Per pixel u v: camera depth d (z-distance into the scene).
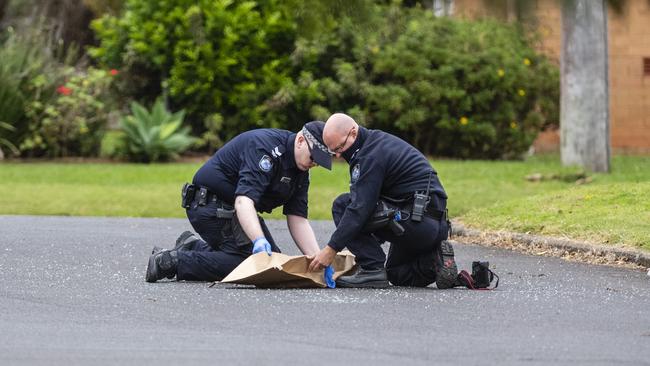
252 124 65.56
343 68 64.06
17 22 89.00
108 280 26.47
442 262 25.53
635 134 74.56
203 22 64.94
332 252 24.95
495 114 66.00
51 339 19.14
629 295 25.17
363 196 24.89
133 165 61.09
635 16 20.42
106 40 66.94
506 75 65.19
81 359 17.56
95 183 53.78
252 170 25.38
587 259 32.16
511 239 35.75
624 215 35.91
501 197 47.31
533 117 66.88
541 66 67.44
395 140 25.47
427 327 20.64
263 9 66.00
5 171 57.19
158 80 67.38
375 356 17.97
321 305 22.95
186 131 64.31
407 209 25.33
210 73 64.25
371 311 22.34
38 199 47.69
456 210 43.81
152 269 25.92
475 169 57.09
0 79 62.28
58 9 87.88
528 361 17.73
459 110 65.31
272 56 65.62
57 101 63.75
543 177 53.12
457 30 65.81
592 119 57.31
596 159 57.34
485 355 18.14
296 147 25.58
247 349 18.45
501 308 22.95
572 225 35.28
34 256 31.28
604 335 20.03
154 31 64.69
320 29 36.41
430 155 66.81
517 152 67.62
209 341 19.12
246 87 64.44
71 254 31.91
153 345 18.72
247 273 24.72
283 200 26.14
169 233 38.12
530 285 26.73
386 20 45.00
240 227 25.83
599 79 57.25
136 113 63.41
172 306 22.66
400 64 64.50
